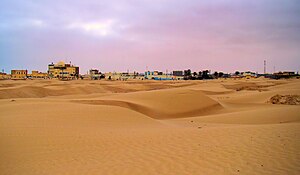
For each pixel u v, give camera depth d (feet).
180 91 116.26
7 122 46.78
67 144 34.35
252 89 206.59
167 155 28.99
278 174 23.16
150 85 271.49
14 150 31.73
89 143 34.81
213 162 26.35
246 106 112.47
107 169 25.57
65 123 48.21
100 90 220.43
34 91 177.88
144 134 39.86
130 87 248.73
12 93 159.43
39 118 51.24
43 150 31.83
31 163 27.53
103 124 50.01
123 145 33.65
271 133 35.94
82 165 26.78
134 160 27.86
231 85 268.82
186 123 65.31
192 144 32.73
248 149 29.66
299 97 120.57
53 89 196.75
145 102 100.68
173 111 94.43
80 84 245.45
